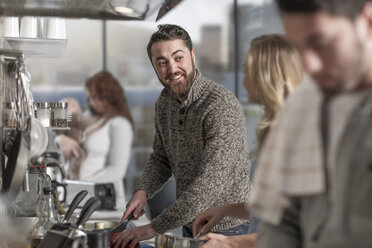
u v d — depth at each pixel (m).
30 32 2.54
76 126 4.33
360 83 1.01
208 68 5.52
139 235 2.07
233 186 2.26
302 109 1.08
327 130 1.05
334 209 1.06
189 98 2.33
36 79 5.94
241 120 2.29
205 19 5.51
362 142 1.01
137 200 2.51
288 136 1.09
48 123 2.51
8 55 2.23
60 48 2.67
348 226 1.04
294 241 1.18
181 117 2.38
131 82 6.06
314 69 0.99
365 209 1.02
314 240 1.10
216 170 2.17
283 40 1.56
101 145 4.31
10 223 2.10
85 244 1.69
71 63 5.99
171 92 2.37
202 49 5.52
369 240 1.02
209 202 2.16
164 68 2.34
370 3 0.97
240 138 2.26
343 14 0.95
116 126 4.32
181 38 2.33
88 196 3.44
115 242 2.06
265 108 1.58
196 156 2.36
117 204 3.80
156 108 2.60
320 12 0.95
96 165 4.31
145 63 6.04
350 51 0.97
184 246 1.81
